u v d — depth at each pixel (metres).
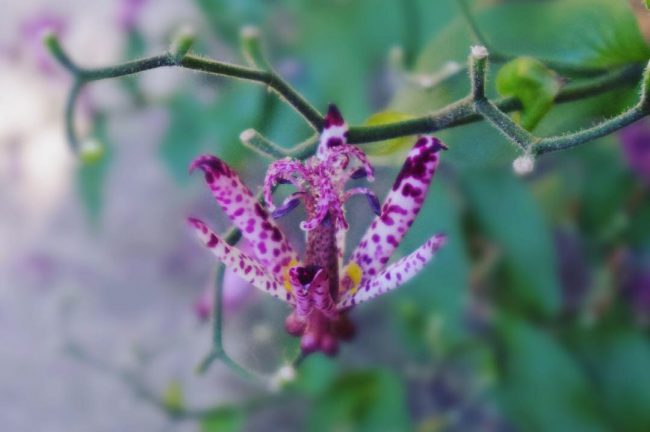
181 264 0.42
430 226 0.28
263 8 0.32
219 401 0.37
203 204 0.42
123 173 0.44
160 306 0.42
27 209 0.46
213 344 0.20
